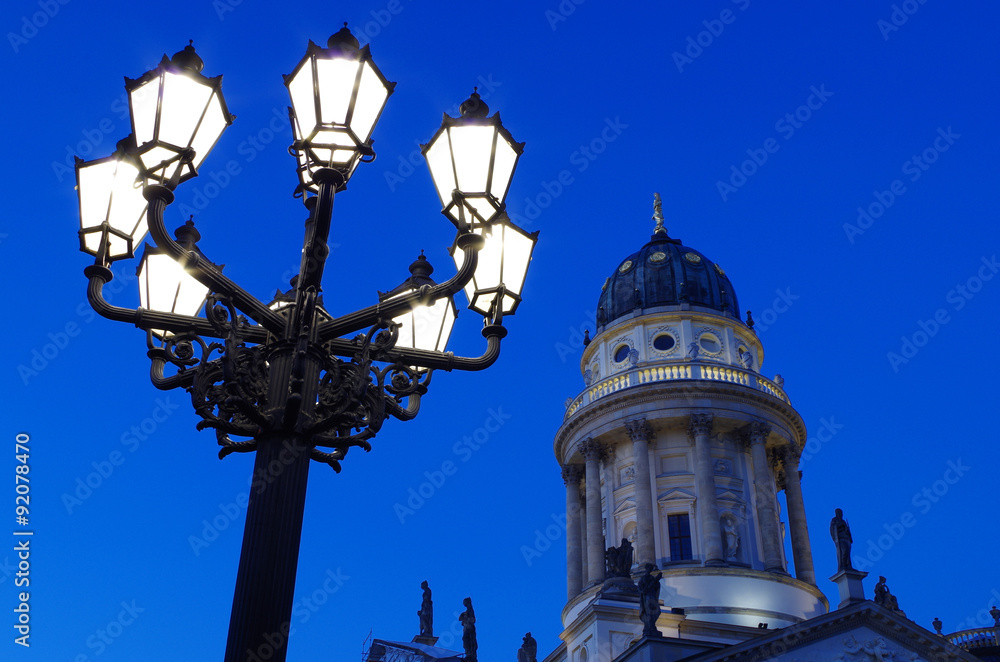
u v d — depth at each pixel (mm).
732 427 84312
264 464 12648
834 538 62750
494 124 13516
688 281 92375
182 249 12500
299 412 12578
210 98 12625
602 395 86875
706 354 88125
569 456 87938
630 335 90312
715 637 71125
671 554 79062
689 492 80688
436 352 14484
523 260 15320
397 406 14703
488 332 14883
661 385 83188
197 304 16125
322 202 12461
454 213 13578
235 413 13188
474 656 66562
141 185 13430
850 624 57594
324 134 12211
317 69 12336
